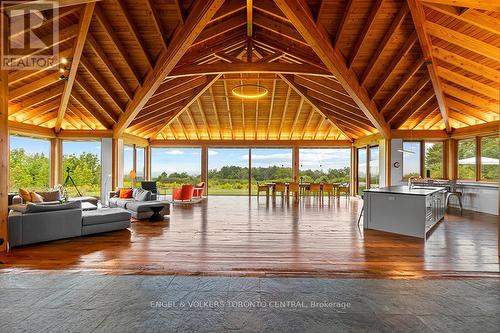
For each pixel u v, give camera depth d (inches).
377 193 221.0
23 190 241.4
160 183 547.2
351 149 504.1
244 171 537.0
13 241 163.8
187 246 171.3
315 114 441.4
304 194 494.6
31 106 282.2
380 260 147.9
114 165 368.5
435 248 170.4
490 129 305.9
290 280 120.3
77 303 99.6
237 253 157.9
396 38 228.1
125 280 119.2
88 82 284.2
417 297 105.9
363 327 87.0
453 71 251.0
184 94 371.9
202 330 84.7
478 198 318.0
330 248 169.2
